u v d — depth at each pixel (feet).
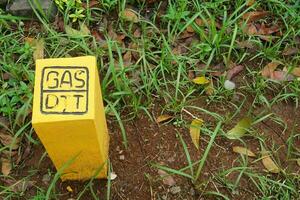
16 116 4.82
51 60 3.68
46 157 4.73
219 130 4.82
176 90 4.93
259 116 4.97
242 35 5.41
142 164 4.69
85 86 3.64
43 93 3.64
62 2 5.49
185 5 5.42
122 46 5.34
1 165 4.70
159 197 4.52
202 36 5.31
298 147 4.82
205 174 4.63
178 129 4.88
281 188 4.52
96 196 4.52
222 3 5.60
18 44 5.35
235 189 4.56
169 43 5.34
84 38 5.36
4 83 5.04
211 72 5.20
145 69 5.05
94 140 3.89
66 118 3.61
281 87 5.14
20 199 4.53
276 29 5.49
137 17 5.52
